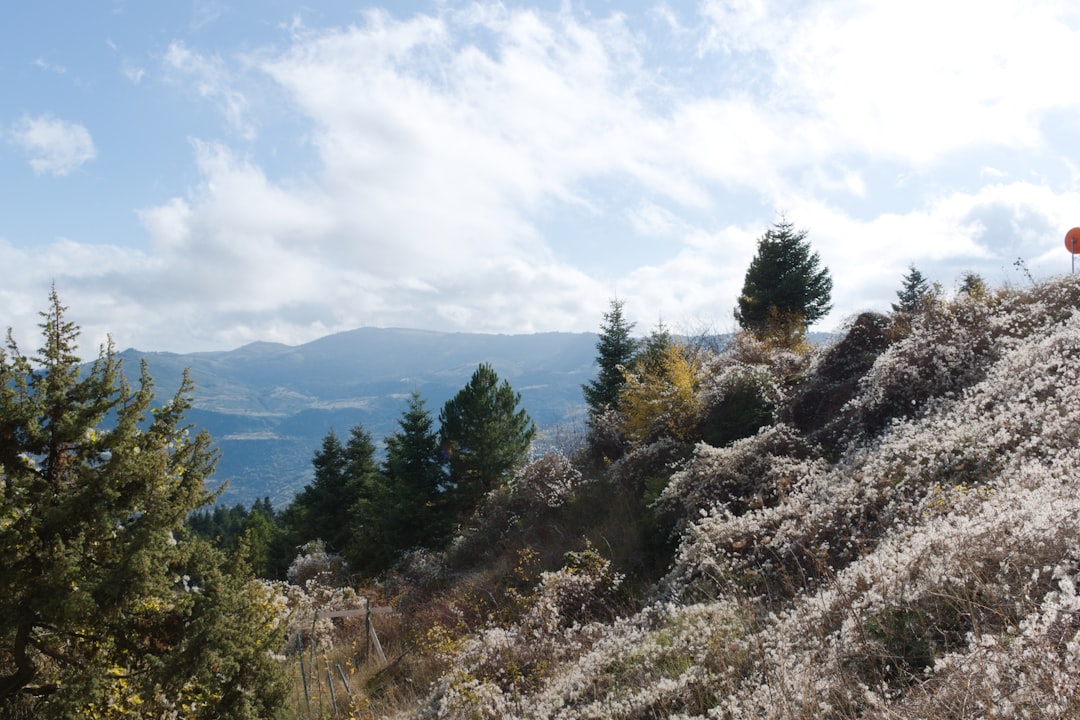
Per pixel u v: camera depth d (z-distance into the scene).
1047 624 3.75
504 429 25.03
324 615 15.60
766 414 15.21
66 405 7.41
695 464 13.39
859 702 4.55
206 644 7.59
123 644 7.57
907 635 5.11
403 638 13.53
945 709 3.89
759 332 24.77
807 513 9.16
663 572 11.25
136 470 7.43
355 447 37.84
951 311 13.72
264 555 40.88
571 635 9.69
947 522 6.25
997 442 8.15
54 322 7.57
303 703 11.27
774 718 4.64
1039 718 3.34
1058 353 9.72
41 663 8.06
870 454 10.20
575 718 6.53
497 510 19.72
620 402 19.09
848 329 16.06
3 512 6.73
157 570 7.55
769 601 7.43
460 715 8.19
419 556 21.64
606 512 15.58
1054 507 5.28
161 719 7.91
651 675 6.68
